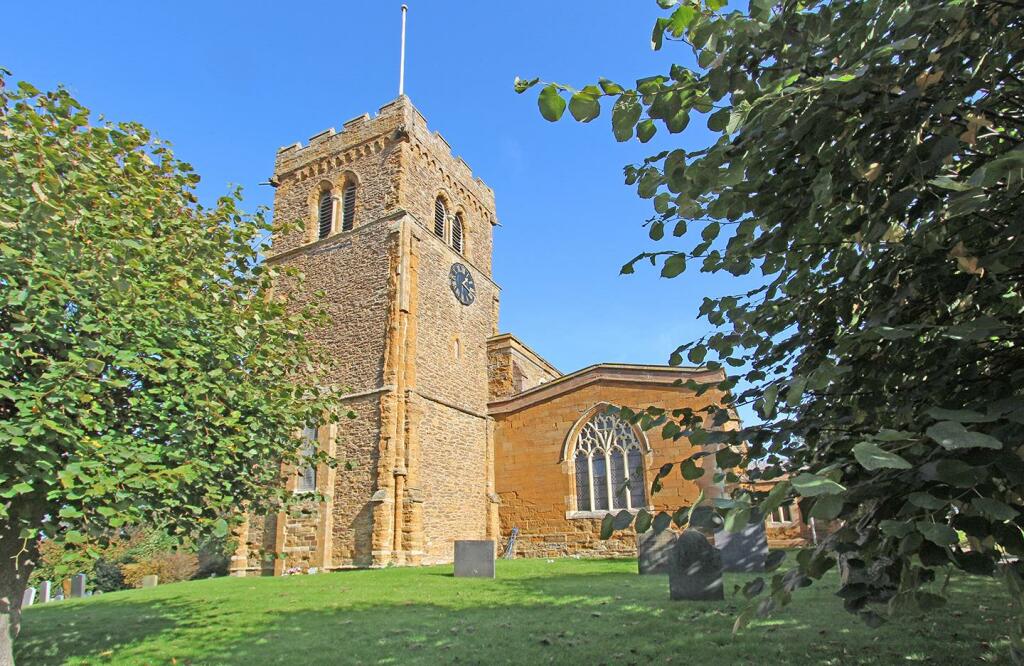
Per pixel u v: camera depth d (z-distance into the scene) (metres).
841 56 2.61
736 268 3.33
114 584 25.53
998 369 2.51
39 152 6.05
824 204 2.48
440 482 23.06
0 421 5.32
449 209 28.52
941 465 1.66
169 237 7.87
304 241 27.42
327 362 10.25
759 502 1.85
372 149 26.64
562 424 24.73
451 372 25.73
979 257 2.25
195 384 7.06
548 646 6.81
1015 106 2.48
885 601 2.12
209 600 12.50
